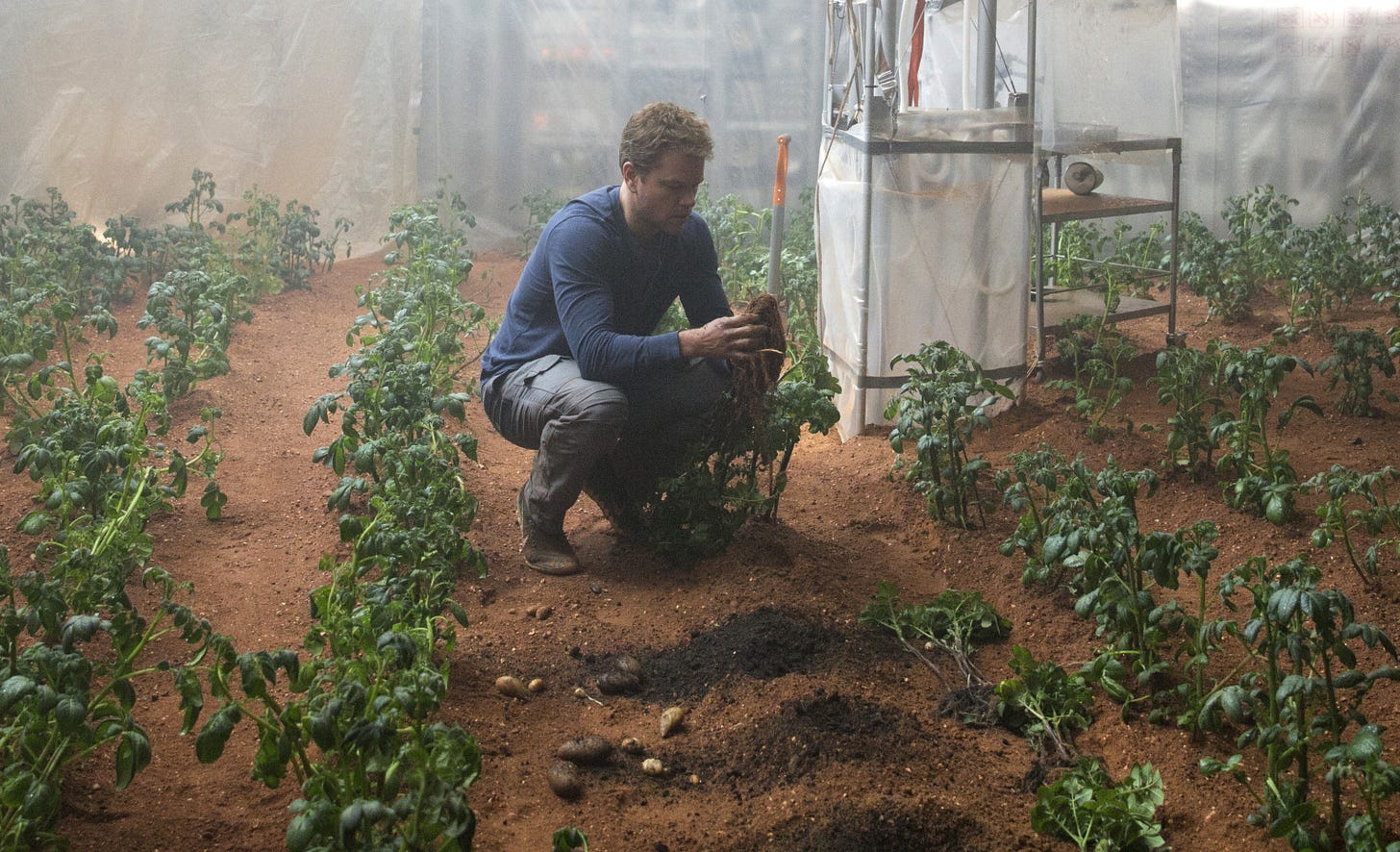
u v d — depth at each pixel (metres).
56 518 4.27
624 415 4.11
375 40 9.91
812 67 10.25
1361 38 8.78
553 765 3.22
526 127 10.26
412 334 6.29
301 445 5.64
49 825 2.75
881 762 3.17
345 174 10.09
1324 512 3.88
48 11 8.85
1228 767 2.89
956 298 5.71
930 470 4.82
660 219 4.06
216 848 2.80
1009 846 2.88
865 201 5.51
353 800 2.64
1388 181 8.91
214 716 2.68
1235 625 3.06
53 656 2.71
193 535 4.55
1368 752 2.58
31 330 5.86
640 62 10.20
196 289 6.36
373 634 3.08
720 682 3.58
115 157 9.30
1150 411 5.80
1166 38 6.43
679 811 3.06
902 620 3.93
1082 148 6.42
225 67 9.52
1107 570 3.51
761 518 4.66
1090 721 3.40
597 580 4.32
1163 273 7.00
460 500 4.19
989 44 5.86
